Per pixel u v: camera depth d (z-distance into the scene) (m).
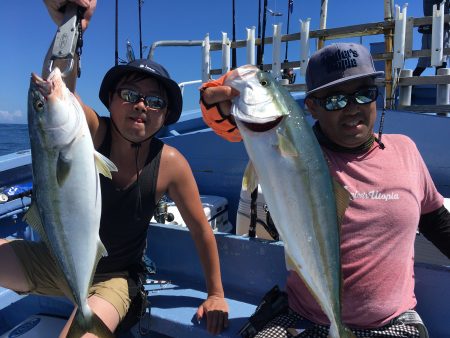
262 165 0.81
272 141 0.80
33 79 0.81
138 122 0.97
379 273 0.88
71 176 0.82
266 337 0.89
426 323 0.98
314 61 0.98
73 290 0.87
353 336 0.80
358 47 0.94
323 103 0.94
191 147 2.10
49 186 0.82
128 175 1.05
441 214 1.02
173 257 1.31
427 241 1.19
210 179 2.08
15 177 1.69
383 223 0.90
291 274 0.99
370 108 0.93
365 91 0.92
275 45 2.12
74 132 0.81
